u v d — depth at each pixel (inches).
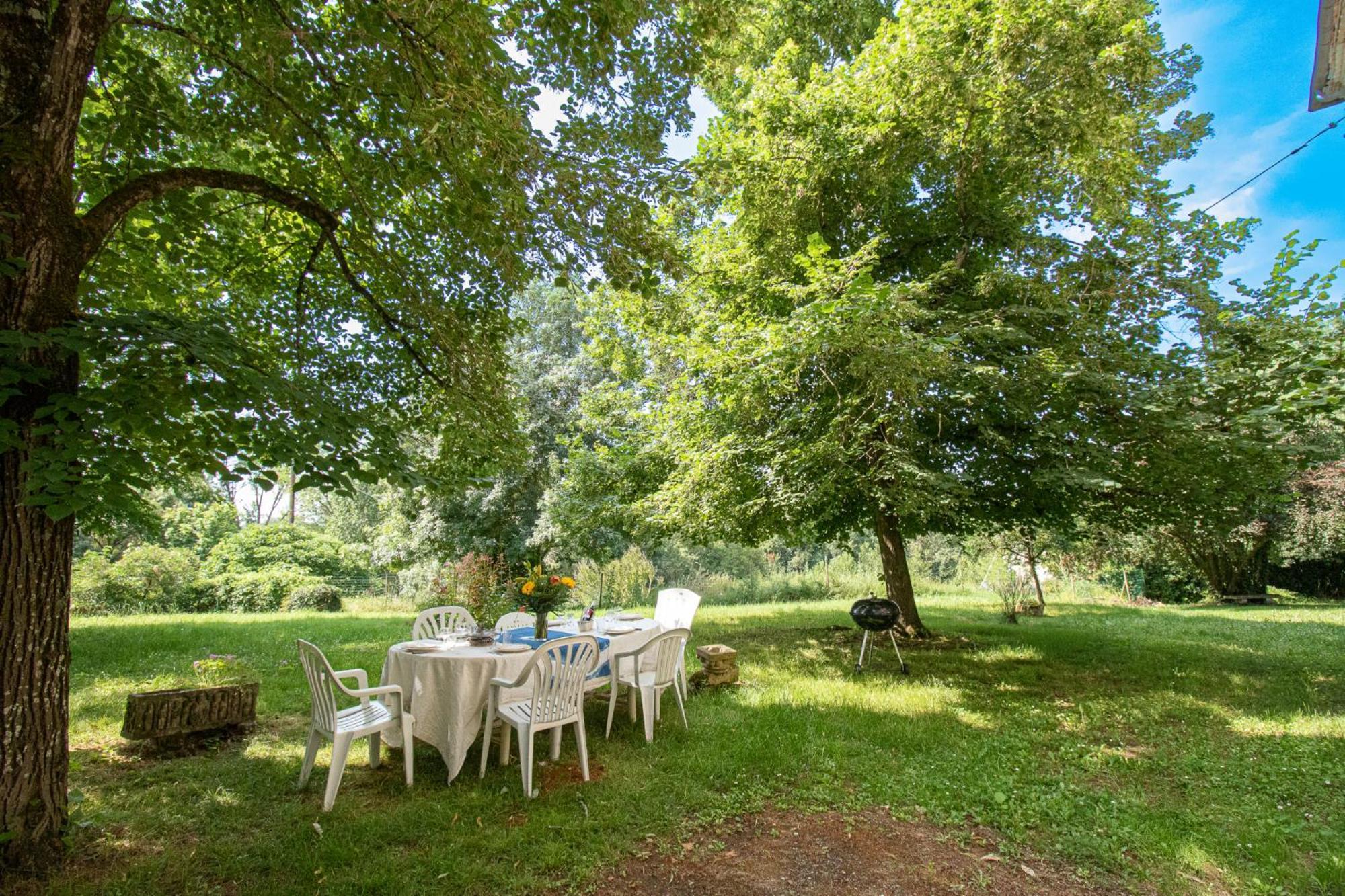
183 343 112.4
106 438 102.2
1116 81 277.1
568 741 185.2
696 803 142.5
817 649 343.0
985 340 284.0
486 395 215.5
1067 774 161.8
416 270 209.8
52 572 111.0
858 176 319.3
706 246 359.3
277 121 173.0
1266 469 249.8
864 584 731.4
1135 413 262.5
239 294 223.9
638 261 177.6
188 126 183.6
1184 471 254.7
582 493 402.9
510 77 148.3
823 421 299.1
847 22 406.6
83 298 161.2
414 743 180.9
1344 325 237.9
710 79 200.8
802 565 1061.1
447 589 421.4
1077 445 264.8
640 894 108.8
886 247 348.5
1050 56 263.0
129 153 170.6
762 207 327.6
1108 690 250.7
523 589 197.3
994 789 150.6
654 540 386.6
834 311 233.1
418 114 140.7
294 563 750.5
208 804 139.2
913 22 282.7
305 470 117.6
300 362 208.2
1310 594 689.6
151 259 193.3
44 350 105.4
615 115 185.5
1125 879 115.6
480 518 721.6
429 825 130.7
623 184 166.4
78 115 116.4
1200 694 245.4
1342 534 554.6
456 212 169.2
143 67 165.3
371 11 138.6
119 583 562.9
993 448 303.7
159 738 168.6
